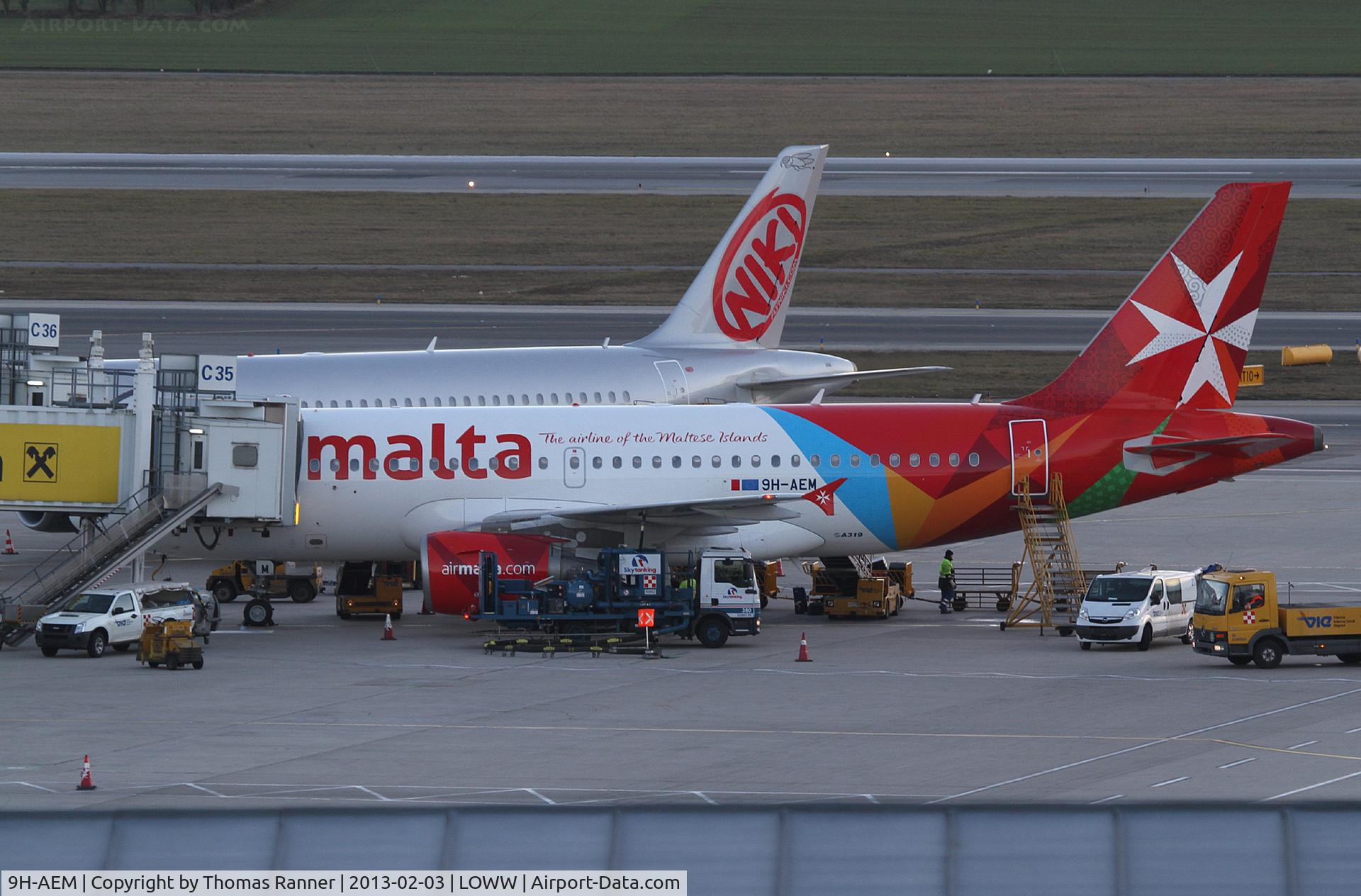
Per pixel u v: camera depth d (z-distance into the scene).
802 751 146.00
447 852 78.00
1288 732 151.62
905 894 76.31
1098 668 188.00
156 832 77.19
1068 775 136.00
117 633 199.25
